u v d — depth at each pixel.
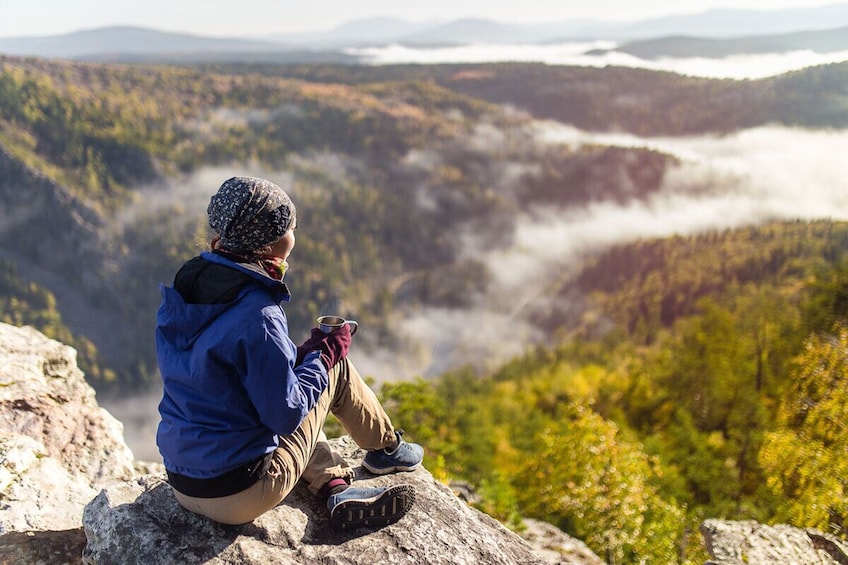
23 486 3.68
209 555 2.60
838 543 5.73
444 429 33.12
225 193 2.18
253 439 2.35
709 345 42.59
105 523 2.73
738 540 5.61
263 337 2.14
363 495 2.91
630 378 52.47
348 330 2.66
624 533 17.61
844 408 20.20
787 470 19.70
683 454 31.34
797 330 40.69
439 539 2.91
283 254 2.32
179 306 2.21
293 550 2.71
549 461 22.39
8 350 5.42
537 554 3.25
